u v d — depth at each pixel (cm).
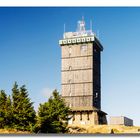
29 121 5134
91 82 9425
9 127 4997
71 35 9894
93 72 9575
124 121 8225
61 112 5434
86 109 9119
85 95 9394
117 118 8300
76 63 9712
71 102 9494
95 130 6950
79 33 9875
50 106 5347
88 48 9631
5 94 5306
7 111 5081
